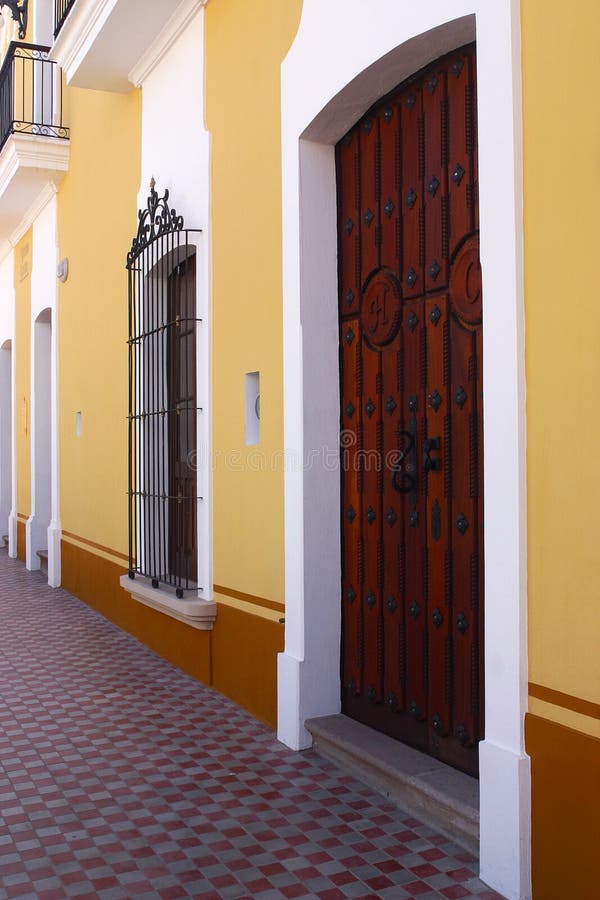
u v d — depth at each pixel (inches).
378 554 167.5
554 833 110.3
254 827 141.4
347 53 157.5
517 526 115.6
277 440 187.9
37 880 125.4
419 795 142.7
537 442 113.8
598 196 104.6
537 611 113.7
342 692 180.1
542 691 112.9
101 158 323.0
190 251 239.6
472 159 141.8
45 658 259.4
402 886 121.3
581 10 106.8
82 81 283.6
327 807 148.9
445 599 148.5
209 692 220.8
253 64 198.8
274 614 190.5
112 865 129.6
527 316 115.3
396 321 160.7
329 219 179.0
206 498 223.8
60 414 395.9
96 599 336.8
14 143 364.5
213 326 220.7
